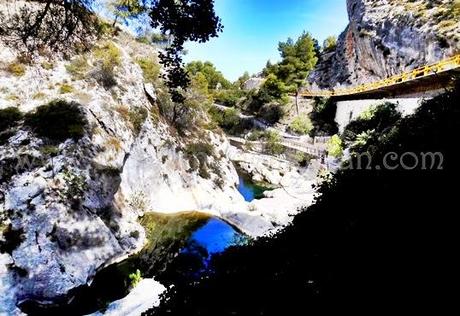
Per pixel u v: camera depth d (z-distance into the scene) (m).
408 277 4.27
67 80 24.14
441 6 38.09
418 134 9.98
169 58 6.64
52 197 16.30
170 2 6.03
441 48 33.88
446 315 3.49
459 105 10.08
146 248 19.83
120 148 22.33
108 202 19.64
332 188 11.18
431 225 5.12
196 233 22.50
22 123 18.75
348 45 64.62
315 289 4.86
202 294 6.36
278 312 4.66
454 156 6.91
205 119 40.22
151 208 25.23
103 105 23.97
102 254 17.14
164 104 32.72
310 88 72.25
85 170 18.66
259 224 24.16
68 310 14.28
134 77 30.30
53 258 14.77
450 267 4.11
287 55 61.78
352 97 46.62
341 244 6.23
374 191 8.13
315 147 45.94
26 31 7.85
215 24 6.28
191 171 30.28
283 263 6.63
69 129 19.41
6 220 14.97
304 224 9.36
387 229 5.74
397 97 31.53
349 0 63.94
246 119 61.03
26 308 13.79
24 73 22.09
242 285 6.04
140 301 13.97
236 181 36.38
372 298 4.17
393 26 44.56
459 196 5.44
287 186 38.22
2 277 13.58
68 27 7.72
